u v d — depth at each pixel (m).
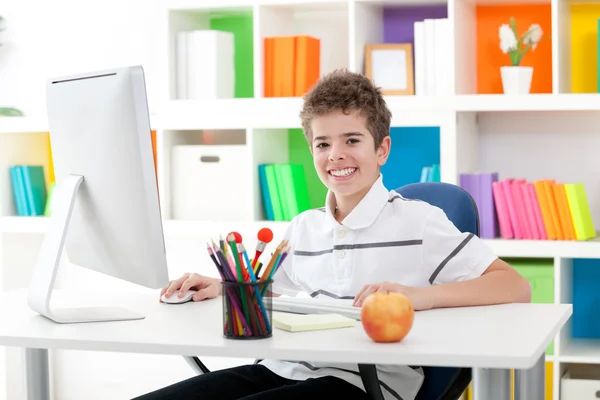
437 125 3.16
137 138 1.58
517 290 1.84
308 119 1.99
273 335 1.50
